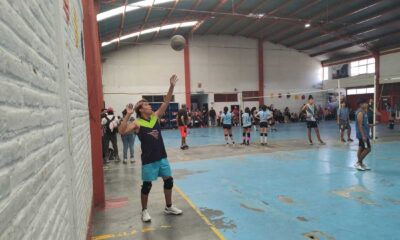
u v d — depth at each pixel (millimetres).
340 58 25016
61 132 1865
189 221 4047
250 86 25016
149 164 4016
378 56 21797
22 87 1075
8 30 955
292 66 26141
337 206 4473
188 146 11953
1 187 814
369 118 11539
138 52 22391
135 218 4203
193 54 23562
